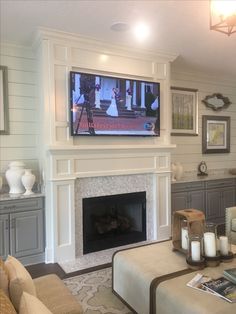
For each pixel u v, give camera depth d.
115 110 3.59
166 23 2.99
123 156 3.70
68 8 2.65
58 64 3.27
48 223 3.30
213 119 5.31
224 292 1.75
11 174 3.29
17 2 2.52
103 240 3.73
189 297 1.73
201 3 2.57
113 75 3.64
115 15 2.80
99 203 3.67
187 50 3.85
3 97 3.46
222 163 5.51
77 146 3.31
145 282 2.04
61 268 3.12
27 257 3.24
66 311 1.58
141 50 3.75
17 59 3.53
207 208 4.73
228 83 5.51
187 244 2.31
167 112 4.06
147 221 3.96
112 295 2.51
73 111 3.31
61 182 3.28
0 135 3.47
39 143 3.55
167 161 4.08
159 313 1.89
